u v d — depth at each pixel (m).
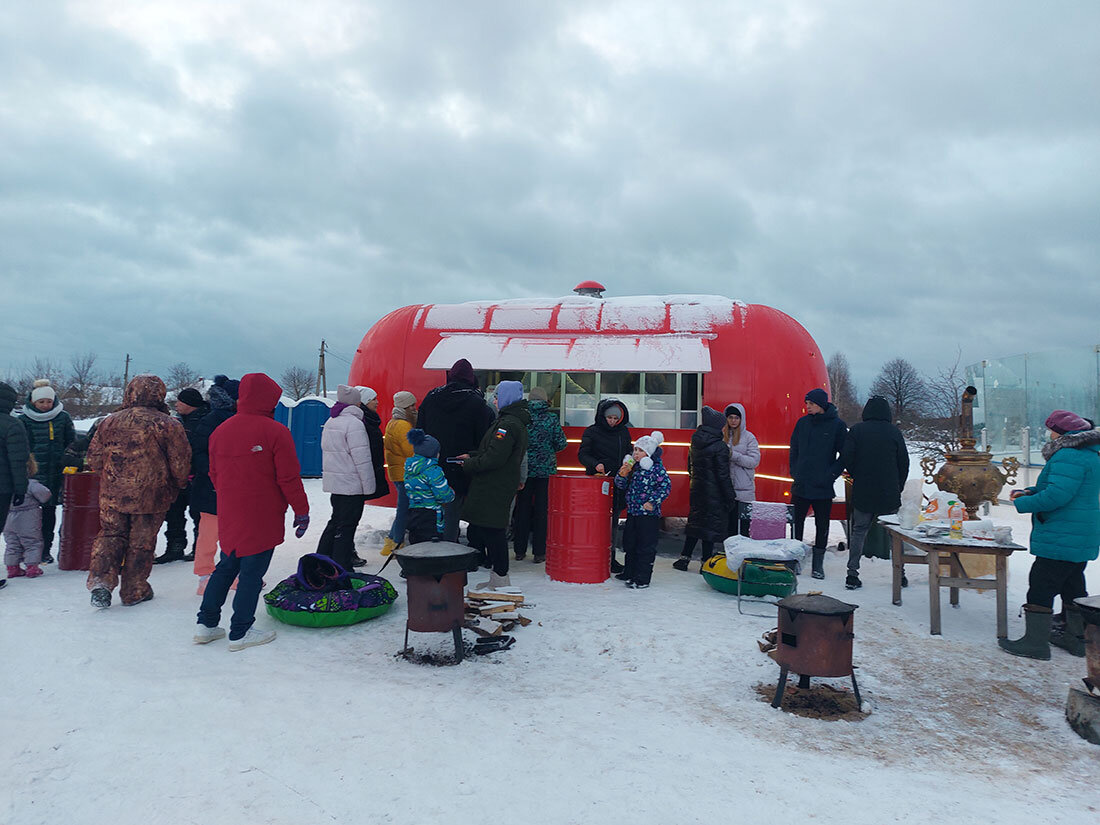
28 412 7.01
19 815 2.62
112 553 5.36
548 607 5.56
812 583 6.84
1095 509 4.78
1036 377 15.22
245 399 4.64
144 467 5.36
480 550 7.02
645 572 6.29
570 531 6.48
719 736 3.44
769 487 7.86
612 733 3.43
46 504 6.92
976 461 7.69
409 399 7.08
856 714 3.79
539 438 7.25
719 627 5.15
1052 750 3.45
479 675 4.20
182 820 2.61
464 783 2.91
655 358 7.44
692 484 7.15
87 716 3.49
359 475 6.23
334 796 2.79
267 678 4.04
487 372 8.75
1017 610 6.03
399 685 3.99
